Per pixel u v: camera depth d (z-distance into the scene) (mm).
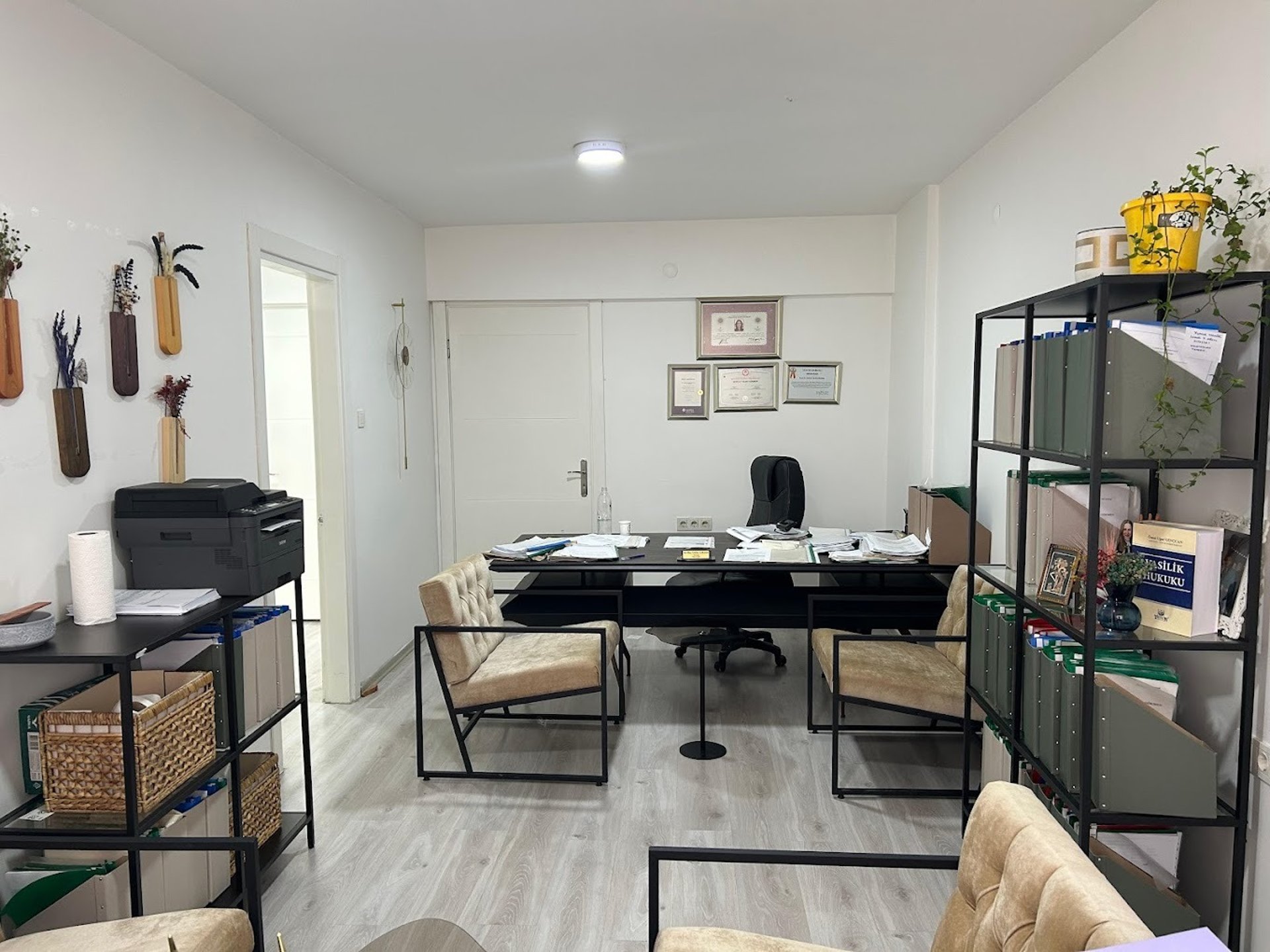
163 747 2029
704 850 1659
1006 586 2445
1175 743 1886
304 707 2752
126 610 2158
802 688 4258
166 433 2594
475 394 5531
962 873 1527
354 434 4168
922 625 3633
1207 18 2088
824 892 2492
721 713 3912
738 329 5359
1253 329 1896
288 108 3102
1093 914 1166
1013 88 2990
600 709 3943
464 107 3117
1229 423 1989
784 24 2453
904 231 4902
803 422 5422
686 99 3074
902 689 2984
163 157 2629
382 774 3307
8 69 2020
